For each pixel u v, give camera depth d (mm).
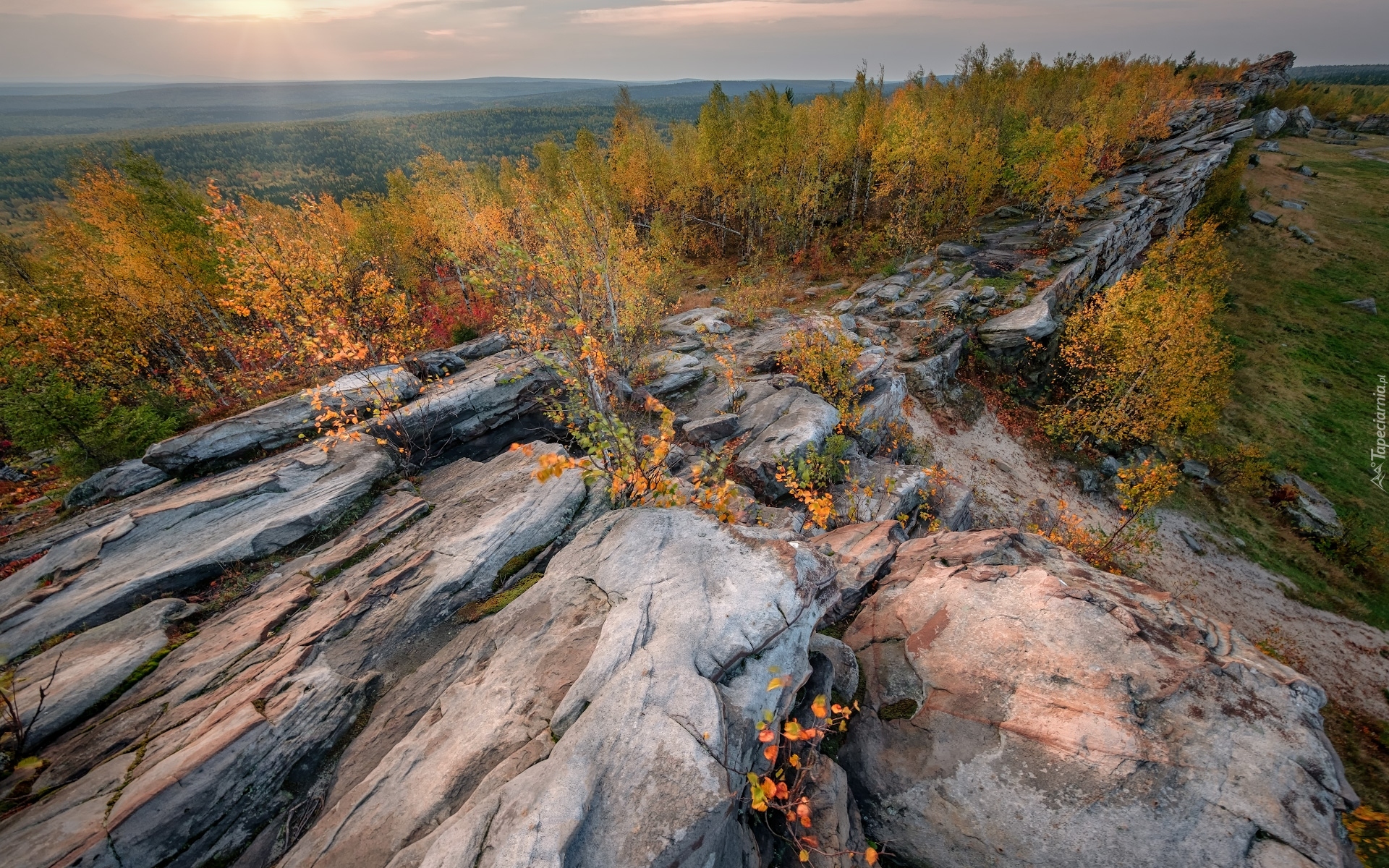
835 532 12773
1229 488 31422
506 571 9070
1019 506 24516
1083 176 35906
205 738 6180
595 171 55781
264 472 12047
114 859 5246
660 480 9586
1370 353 44938
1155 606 8453
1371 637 23859
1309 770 6086
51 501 17672
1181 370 28109
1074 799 6297
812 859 5910
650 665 5832
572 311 14828
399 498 11664
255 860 5609
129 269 29688
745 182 51688
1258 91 102938
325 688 7004
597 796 4699
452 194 40438
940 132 46219
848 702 7957
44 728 6738
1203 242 42500
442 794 5242
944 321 30609
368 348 20266
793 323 28922
